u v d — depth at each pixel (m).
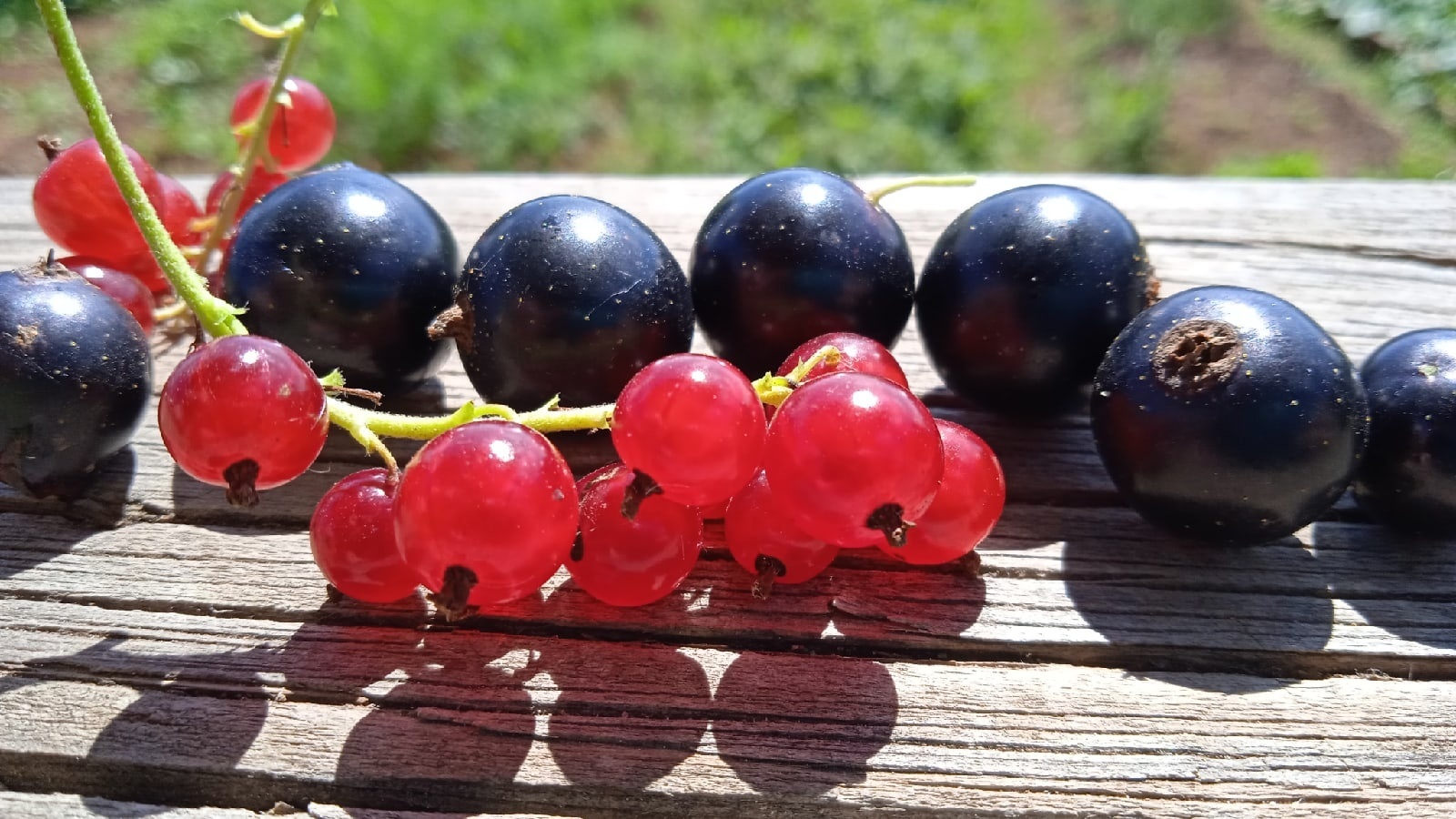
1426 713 0.05
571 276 0.05
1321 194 0.09
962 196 0.09
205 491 0.06
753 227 0.06
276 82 0.06
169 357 0.07
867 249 0.06
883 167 0.17
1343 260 0.08
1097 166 0.18
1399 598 0.05
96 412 0.05
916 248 0.08
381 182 0.06
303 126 0.07
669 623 0.05
